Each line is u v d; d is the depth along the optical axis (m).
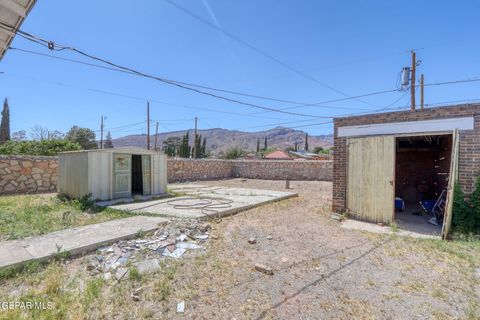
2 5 2.97
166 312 2.83
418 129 6.29
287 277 3.68
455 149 5.70
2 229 5.20
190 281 3.49
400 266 4.09
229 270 3.85
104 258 4.09
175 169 16.70
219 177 20.00
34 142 19.42
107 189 8.71
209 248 4.71
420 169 10.60
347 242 5.22
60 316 2.70
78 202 7.98
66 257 4.05
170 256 4.25
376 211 6.73
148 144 27.41
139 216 6.55
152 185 10.04
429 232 6.00
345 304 3.04
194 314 2.81
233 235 5.49
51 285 3.16
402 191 10.90
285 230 5.98
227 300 3.08
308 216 7.47
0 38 3.64
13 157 10.23
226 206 7.91
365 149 7.02
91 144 34.22
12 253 3.95
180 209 7.42
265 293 3.25
